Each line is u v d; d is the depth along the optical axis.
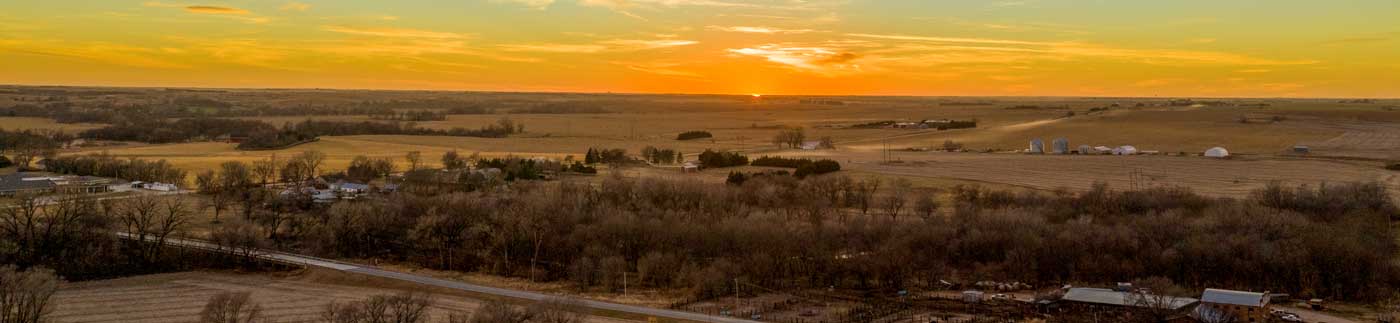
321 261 178.50
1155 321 137.38
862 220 199.00
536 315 129.75
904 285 163.75
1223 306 138.50
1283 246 166.75
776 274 168.75
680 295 155.38
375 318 123.56
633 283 163.75
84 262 167.62
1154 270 166.12
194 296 151.38
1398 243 181.12
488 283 162.75
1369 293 149.00
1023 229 182.88
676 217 196.50
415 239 189.62
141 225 190.25
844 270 167.50
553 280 166.00
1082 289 152.75
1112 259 169.38
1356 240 165.12
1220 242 168.75
